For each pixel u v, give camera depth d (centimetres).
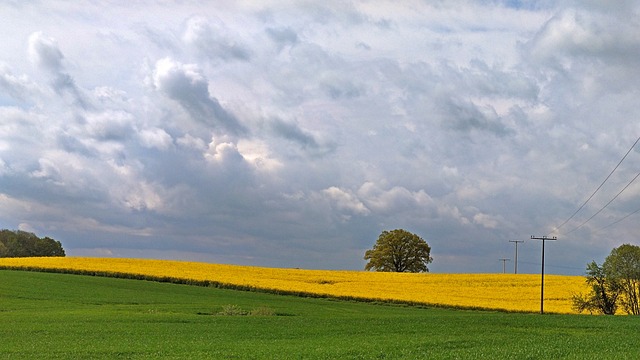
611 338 3797
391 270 12950
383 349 3284
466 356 3052
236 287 7288
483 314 5819
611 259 7119
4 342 3462
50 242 15162
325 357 3036
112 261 9369
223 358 2989
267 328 4222
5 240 14575
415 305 6644
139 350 3216
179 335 3819
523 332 4172
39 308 5188
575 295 7519
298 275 9019
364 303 6700
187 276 7806
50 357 3009
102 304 5625
